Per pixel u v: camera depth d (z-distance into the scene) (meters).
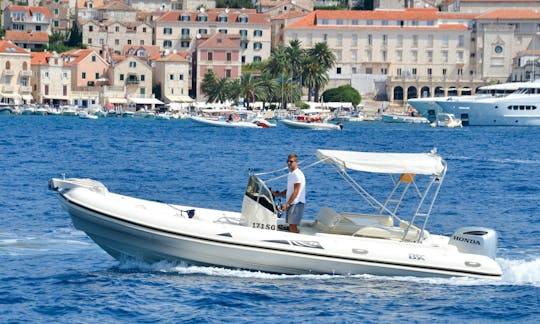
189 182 185.62
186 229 88.69
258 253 88.81
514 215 140.88
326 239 89.81
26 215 126.75
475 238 91.31
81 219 90.50
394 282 89.31
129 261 92.56
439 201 158.50
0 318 78.19
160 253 90.25
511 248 110.88
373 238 92.31
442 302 84.19
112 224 89.44
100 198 90.25
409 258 89.62
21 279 89.88
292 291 85.94
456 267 89.94
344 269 89.56
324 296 84.75
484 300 85.00
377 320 79.19
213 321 77.81
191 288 86.19
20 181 173.25
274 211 91.19
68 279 89.62
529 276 93.50
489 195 169.25
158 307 81.19
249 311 80.50
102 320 77.88
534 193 173.88
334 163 95.19
